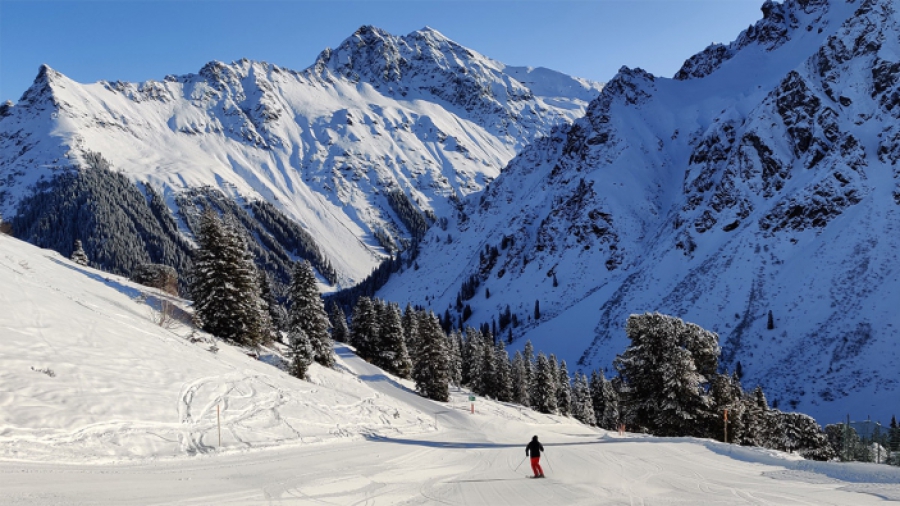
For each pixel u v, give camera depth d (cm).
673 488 1734
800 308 12825
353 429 3319
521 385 9581
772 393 10862
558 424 7275
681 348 4341
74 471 1589
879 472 1903
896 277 12200
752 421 5734
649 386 4506
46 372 2138
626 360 4559
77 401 2052
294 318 5944
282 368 4378
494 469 2220
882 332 11112
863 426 6450
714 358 4741
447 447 3098
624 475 2012
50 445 1745
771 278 14325
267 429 2700
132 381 2452
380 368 7681
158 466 1831
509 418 6575
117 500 1313
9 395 1883
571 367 14425
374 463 2247
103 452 1842
